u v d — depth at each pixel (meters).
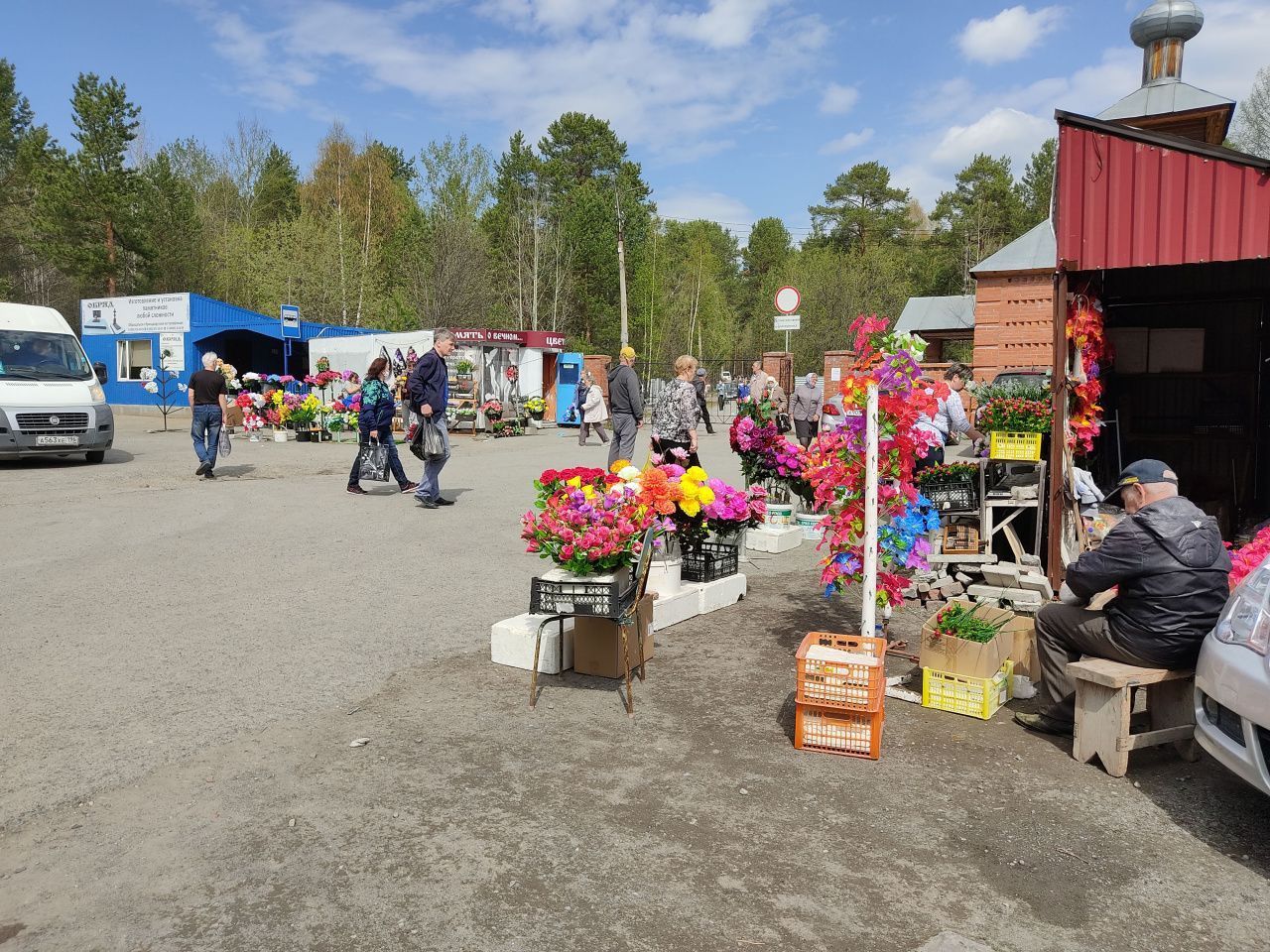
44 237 41.47
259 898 3.15
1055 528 6.79
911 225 72.31
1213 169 6.19
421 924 3.01
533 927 3.00
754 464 10.02
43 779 4.02
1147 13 11.89
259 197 59.12
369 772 4.15
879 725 4.33
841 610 7.11
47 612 6.76
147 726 4.63
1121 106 11.52
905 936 2.97
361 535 9.91
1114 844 3.59
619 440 11.73
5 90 53.16
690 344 58.94
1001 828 3.71
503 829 3.64
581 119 59.72
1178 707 4.40
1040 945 2.93
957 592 7.22
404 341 25.39
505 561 8.59
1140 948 2.92
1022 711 5.04
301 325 30.58
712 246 87.44
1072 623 4.54
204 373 14.47
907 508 5.66
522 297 52.00
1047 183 59.16
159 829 3.61
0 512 11.26
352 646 6.02
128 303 31.70
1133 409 10.41
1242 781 4.16
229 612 6.80
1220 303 9.76
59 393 15.71
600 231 53.69
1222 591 4.19
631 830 3.64
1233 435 9.87
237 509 11.62
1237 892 3.25
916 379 5.34
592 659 5.50
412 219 48.66
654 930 2.98
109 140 41.03
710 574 7.17
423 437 11.65
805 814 3.80
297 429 22.55
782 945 2.91
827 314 50.56
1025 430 7.57
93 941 2.91
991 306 18.53
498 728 4.69
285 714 4.82
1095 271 6.89
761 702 5.11
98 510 11.45
